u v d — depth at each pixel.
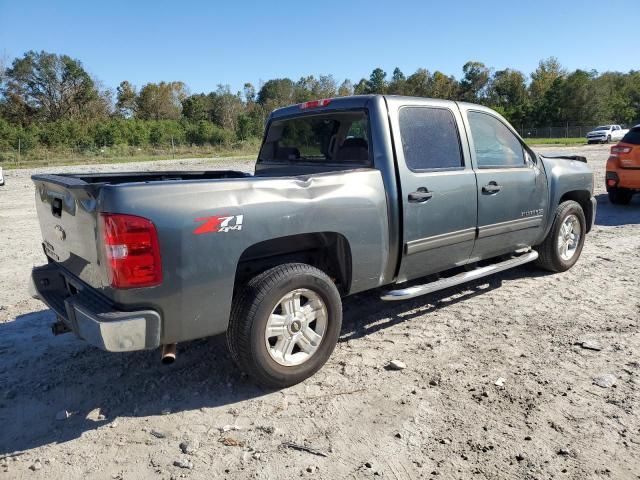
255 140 56.53
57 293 3.91
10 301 5.57
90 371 3.96
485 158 4.91
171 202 3.06
